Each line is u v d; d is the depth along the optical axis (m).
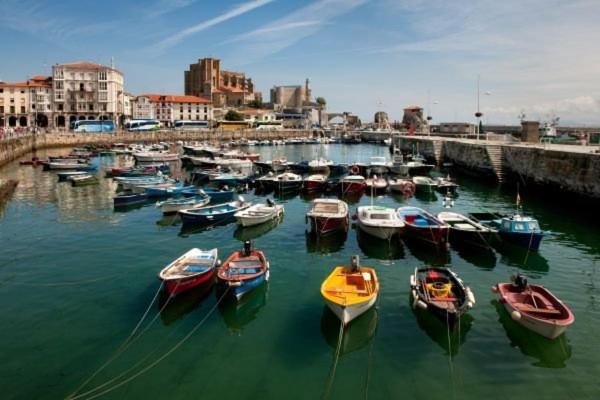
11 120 126.81
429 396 12.87
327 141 140.88
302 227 31.83
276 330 16.50
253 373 13.91
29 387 13.22
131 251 25.81
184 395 12.89
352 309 15.82
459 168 67.19
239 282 17.80
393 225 26.66
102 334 16.20
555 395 12.94
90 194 45.19
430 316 16.84
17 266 23.22
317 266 23.47
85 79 129.38
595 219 34.19
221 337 16.02
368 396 12.85
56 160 65.81
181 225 32.25
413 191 46.59
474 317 17.48
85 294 19.64
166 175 55.88
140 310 18.08
